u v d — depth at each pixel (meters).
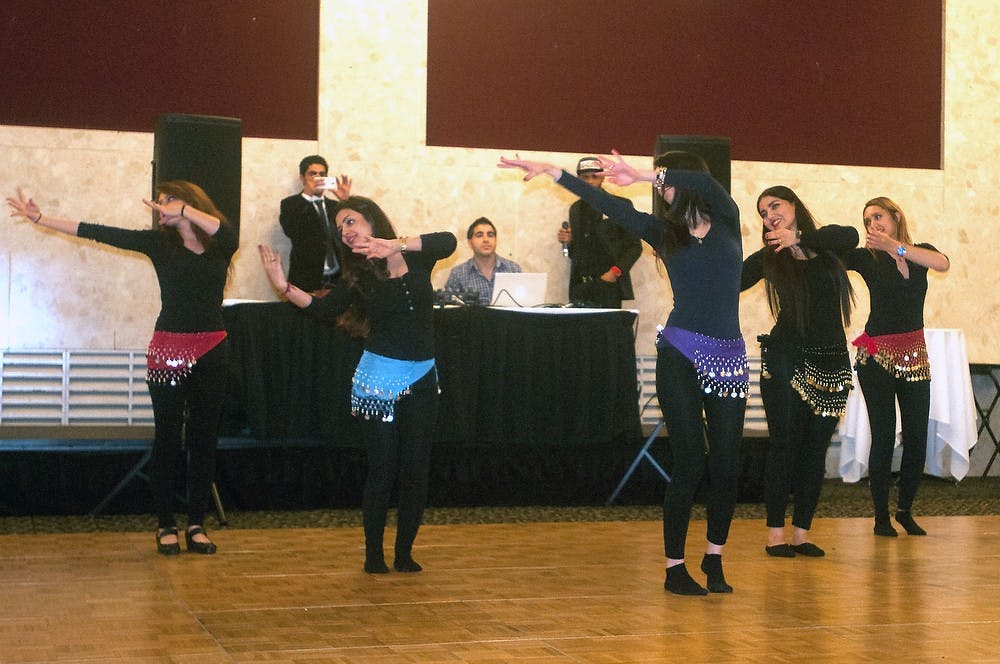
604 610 3.51
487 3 7.89
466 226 7.84
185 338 4.56
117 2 7.38
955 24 8.49
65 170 7.32
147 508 5.82
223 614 3.41
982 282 8.48
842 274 4.71
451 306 6.08
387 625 3.27
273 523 5.55
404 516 4.18
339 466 6.09
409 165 7.74
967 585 3.99
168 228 4.61
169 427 4.61
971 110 8.44
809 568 4.35
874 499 5.28
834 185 8.37
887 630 3.25
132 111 7.41
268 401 5.78
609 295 7.47
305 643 3.04
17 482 5.64
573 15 8.03
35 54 7.28
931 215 8.46
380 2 7.70
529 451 6.34
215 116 6.92
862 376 5.33
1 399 7.17
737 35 8.26
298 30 7.62
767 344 4.75
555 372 6.11
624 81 8.10
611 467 6.45
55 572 4.12
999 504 6.59
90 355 7.31
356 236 4.06
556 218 7.97
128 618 3.34
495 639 3.10
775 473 4.68
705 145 6.89
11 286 7.24
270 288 7.55
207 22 7.49
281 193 7.57
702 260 3.74
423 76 7.75
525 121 7.95
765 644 3.06
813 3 8.37
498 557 4.54
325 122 7.61
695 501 6.51
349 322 4.22
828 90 8.39
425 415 4.18
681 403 3.76
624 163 3.71
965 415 7.00
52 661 2.83
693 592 3.76
